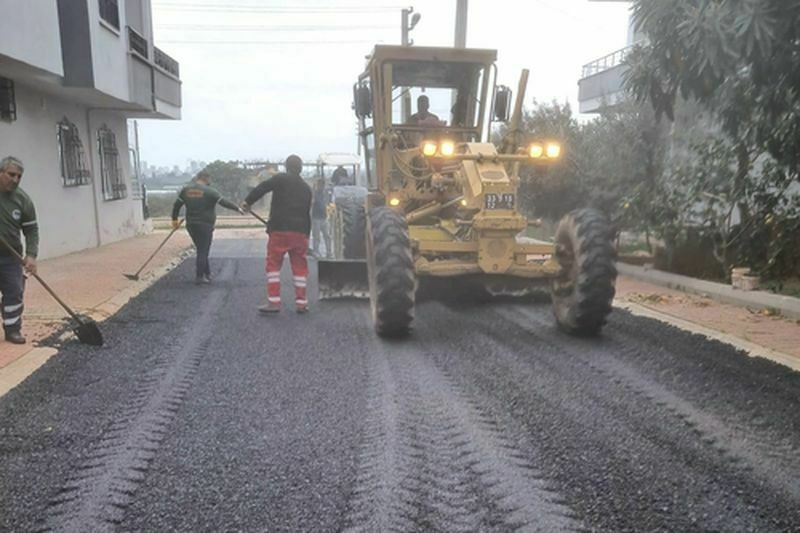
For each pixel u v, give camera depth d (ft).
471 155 20.39
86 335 18.54
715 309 23.77
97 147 47.42
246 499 9.98
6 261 17.95
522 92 23.11
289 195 23.22
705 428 12.76
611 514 9.60
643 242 37.22
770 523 9.38
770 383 15.34
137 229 56.95
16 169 17.58
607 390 14.99
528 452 11.68
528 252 20.31
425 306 24.71
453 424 12.93
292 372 16.34
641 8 15.79
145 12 50.24
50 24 30.55
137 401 14.17
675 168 31.35
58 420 13.03
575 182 37.55
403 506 9.76
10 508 9.66
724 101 19.80
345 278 24.06
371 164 27.61
